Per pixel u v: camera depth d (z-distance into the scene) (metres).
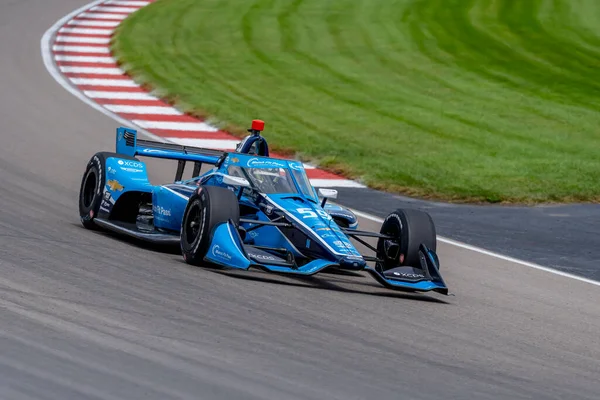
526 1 115.81
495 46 98.50
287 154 62.03
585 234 48.00
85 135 60.06
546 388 22.25
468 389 21.22
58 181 46.44
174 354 20.89
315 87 81.62
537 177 60.00
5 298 23.62
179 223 34.47
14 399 17.23
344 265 29.80
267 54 92.12
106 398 17.78
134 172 37.06
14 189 42.78
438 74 88.50
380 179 56.88
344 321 26.31
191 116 70.38
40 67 82.25
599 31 105.56
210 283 28.77
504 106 80.00
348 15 108.81
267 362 21.22
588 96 84.88
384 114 74.75
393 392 20.25
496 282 36.12
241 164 34.03
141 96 75.19
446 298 32.16
